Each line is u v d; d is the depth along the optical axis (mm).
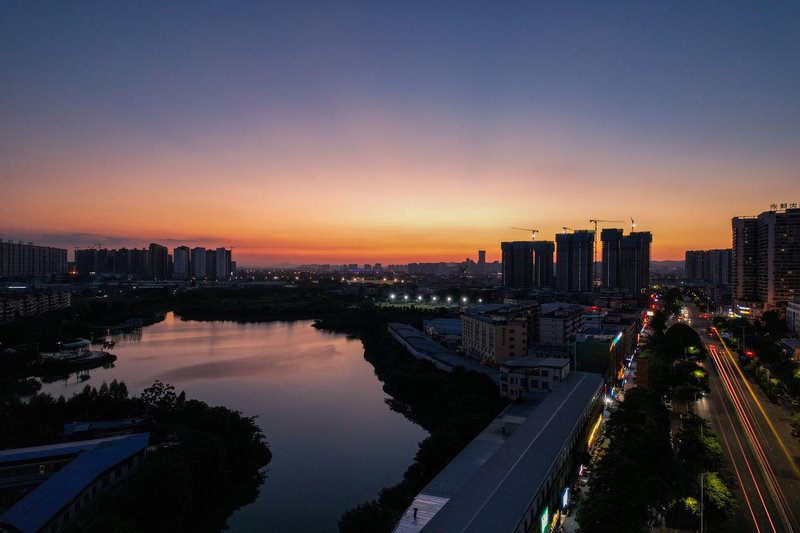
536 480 74875
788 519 83188
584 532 69125
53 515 77500
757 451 113562
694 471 93125
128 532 75500
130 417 131875
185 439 107688
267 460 119500
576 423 101250
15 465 97812
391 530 76312
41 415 125500
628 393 129875
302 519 94062
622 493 72250
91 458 96688
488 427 123625
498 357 187125
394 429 143000
